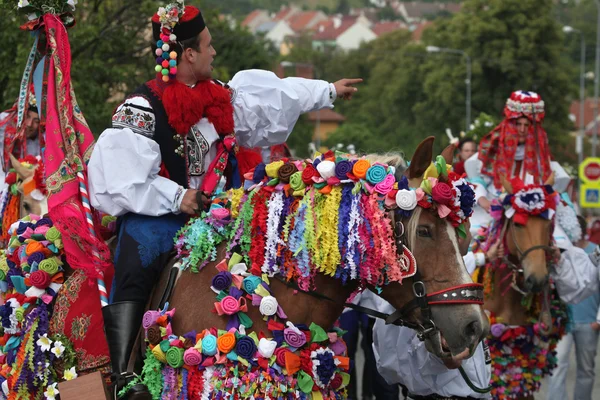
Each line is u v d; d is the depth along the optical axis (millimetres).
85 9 24750
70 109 8891
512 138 14453
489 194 14727
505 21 86500
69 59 9102
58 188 8641
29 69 9492
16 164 11539
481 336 7336
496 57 85625
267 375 7473
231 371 7535
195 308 7852
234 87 9125
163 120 8438
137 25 26125
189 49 8664
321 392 7652
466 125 85188
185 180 8578
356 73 130750
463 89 87125
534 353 12773
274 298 7594
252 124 9062
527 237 12695
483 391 8711
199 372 7609
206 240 7961
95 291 8734
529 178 14445
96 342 8672
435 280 7359
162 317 7789
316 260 7402
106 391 7859
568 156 90375
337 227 7379
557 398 15750
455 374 9445
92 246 8492
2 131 14414
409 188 7395
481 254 12891
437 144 88562
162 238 8234
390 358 9766
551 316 13141
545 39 86125
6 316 8891
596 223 21766
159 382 7746
